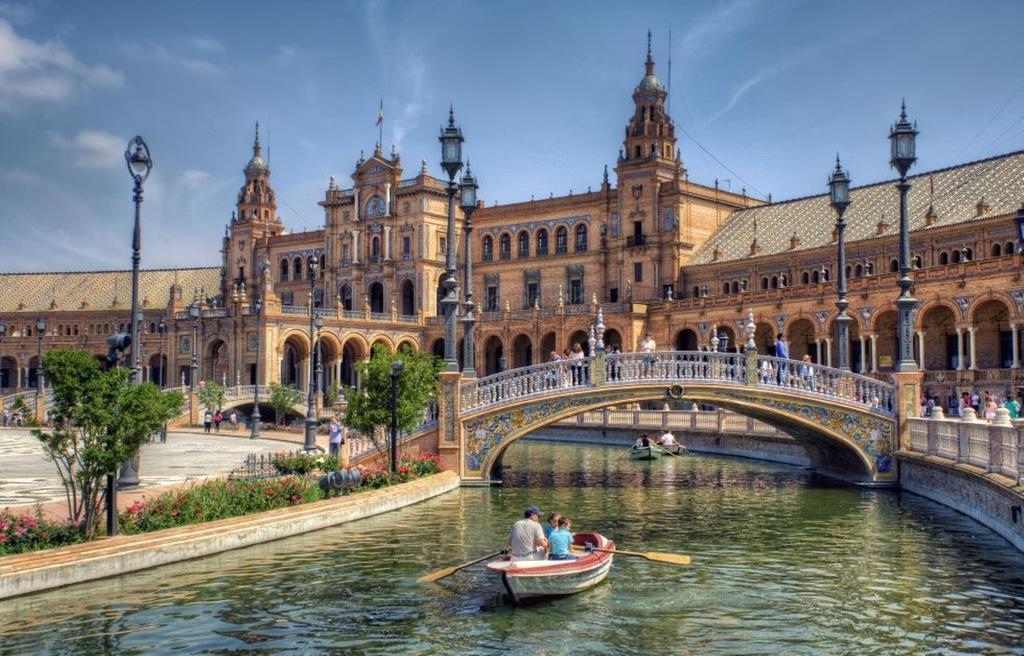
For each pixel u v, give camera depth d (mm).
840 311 38969
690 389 36406
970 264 64875
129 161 26562
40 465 39000
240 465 38750
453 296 37094
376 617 18031
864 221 82500
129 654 15797
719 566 22547
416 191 112438
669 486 38062
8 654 15664
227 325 101625
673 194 97125
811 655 16078
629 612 18531
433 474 35062
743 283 91000
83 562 19984
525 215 110562
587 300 103938
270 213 136875
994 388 62156
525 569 18750
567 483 39188
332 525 27156
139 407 21094
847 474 39281
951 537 25609
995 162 76438
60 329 141375
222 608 18422
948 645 16547
